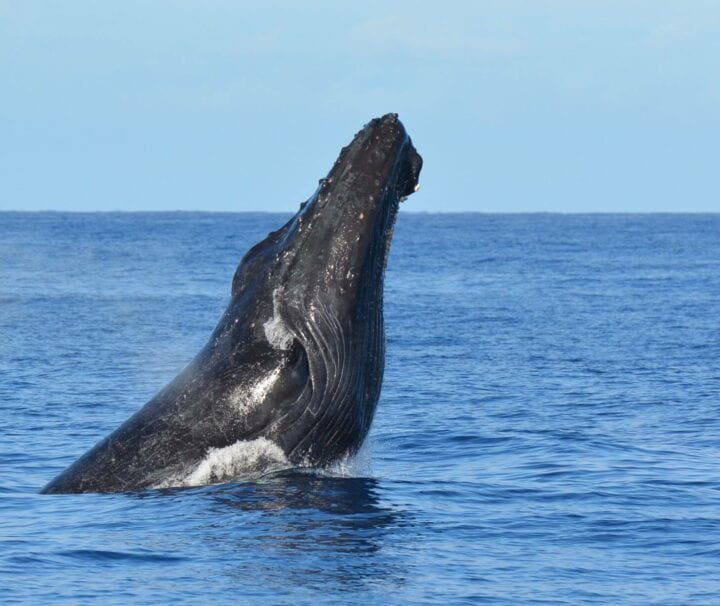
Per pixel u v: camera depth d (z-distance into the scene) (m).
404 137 48.50
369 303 48.78
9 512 46.88
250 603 35.94
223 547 41.62
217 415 49.19
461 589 37.53
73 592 37.03
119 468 50.16
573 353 115.94
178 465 49.62
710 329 139.62
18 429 69.81
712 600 36.75
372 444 65.00
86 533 43.50
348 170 48.19
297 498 47.75
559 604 36.31
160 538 42.69
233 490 48.47
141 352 114.12
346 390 48.88
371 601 36.16
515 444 65.25
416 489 51.62
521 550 42.28
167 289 195.00
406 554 41.28
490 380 95.94
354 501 48.19
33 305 166.75
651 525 46.03
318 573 38.81
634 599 36.84
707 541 43.69
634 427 71.81
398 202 49.38
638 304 175.50
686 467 58.03
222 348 49.72
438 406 81.00
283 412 49.03
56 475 55.94
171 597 36.47
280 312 48.44
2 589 37.34
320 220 48.25
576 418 75.75
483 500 50.12
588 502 49.97
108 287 199.38
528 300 182.12
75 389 88.69
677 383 94.62
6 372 98.50
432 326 142.88
